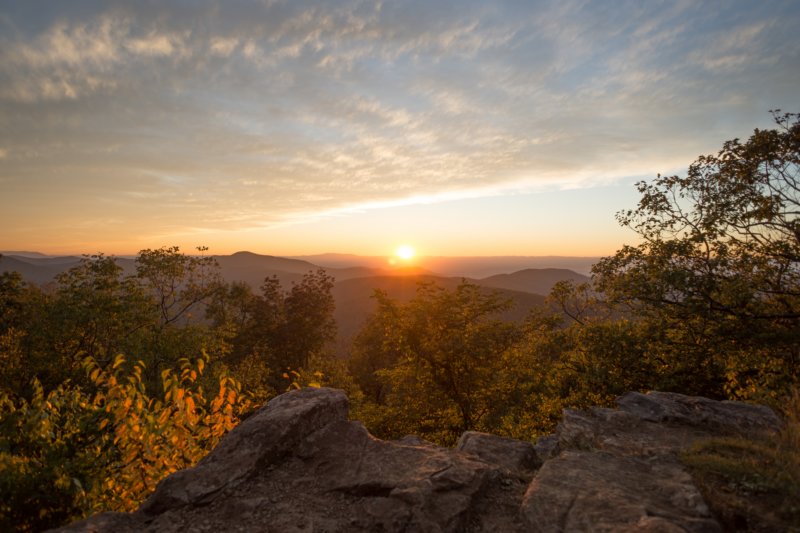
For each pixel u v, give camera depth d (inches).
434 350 709.9
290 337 2132.1
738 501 122.0
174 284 1247.5
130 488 198.1
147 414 203.8
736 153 623.8
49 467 179.6
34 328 954.1
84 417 215.6
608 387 551.2
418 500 133.4
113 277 1037.2
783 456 148.0
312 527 127.7
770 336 492.1
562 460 160.1
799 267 567.2
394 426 769.6
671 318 592.7
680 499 124.7
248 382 1159.0
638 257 658.8
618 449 177.0
